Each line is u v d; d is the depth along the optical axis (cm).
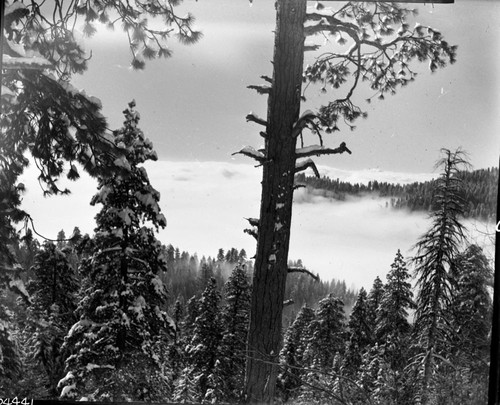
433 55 995
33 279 1527
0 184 909
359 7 962
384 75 1023
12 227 950
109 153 874
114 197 1388
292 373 790
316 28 834
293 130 773
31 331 1449
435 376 855
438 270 1055
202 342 1317
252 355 765
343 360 1312
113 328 1368
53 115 861
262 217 779
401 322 1308
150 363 1386
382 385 848
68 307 1562
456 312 1010
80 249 1393
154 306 1452
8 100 805
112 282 1410
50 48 851
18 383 1234
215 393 1236
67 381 1320
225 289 1380
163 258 1440
